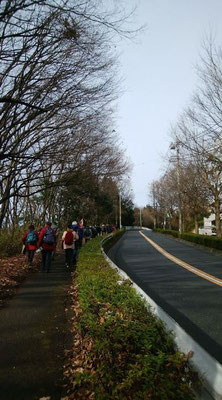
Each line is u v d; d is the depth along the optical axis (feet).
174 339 13.15
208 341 17.56
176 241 127.13
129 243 116.67
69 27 24.29
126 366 10.53
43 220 79.82
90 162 45.88
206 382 10.71
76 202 111.65
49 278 35.76
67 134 37.93
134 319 14.70
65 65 29.71
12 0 20.85
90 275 27.12
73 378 12.44
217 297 28.02
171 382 9.02
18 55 26.11
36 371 13.24
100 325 13.55
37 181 74.84
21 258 52.60
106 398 8.97
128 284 23.79
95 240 82.58
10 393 11.53
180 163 98.07
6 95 29.94
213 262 55.26
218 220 91.81
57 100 31.30
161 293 29.94
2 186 55.98
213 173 85.71
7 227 68.23
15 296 26.78
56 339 16.96
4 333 17.84
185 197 128.67
